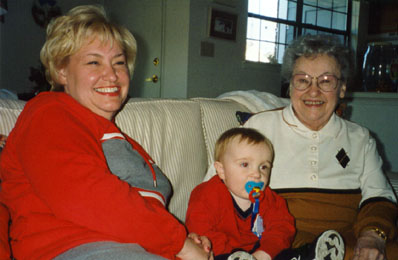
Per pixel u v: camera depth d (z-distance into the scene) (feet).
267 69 17.04
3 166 3.18
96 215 2.73
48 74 3.71
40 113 2.98
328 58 4.31
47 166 2.71
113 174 3.22
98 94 3.49
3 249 2.79
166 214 3.12
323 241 3.48
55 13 16.63
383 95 9.55
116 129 3.54
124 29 3.91
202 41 14.65
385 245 3.95
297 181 4.47
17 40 15.55
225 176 4.14
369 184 4.51
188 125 5.25
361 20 19.62
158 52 15.29
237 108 6.15
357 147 4.61
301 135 4.52
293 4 18.22
